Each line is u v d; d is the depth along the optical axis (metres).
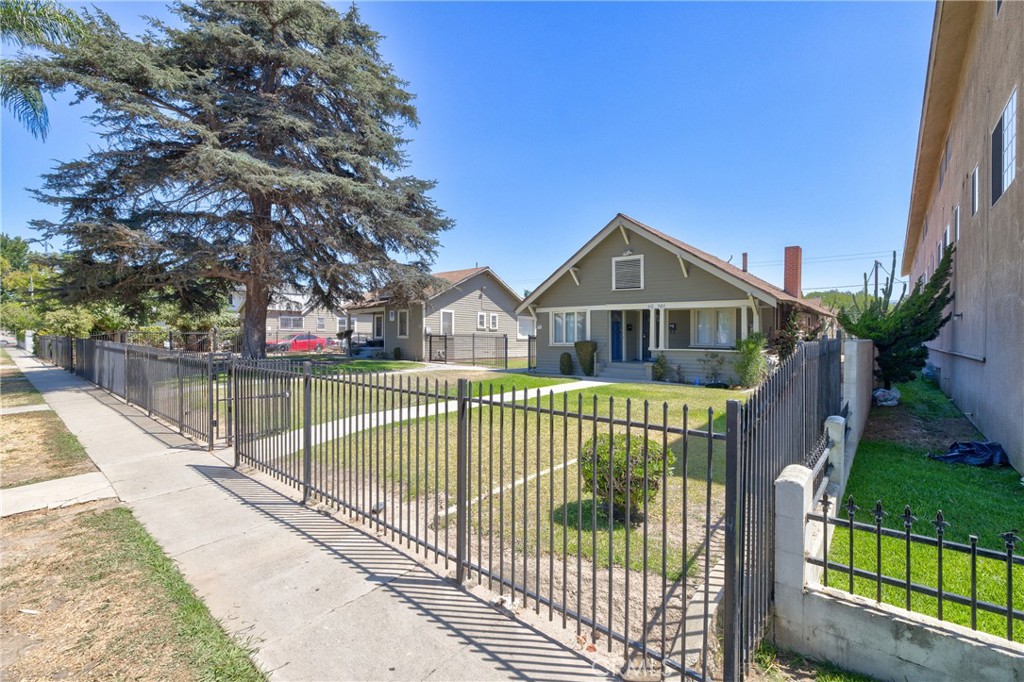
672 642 2.65
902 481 5.64
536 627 2.82
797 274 19.80
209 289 20.62
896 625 2.31
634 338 19.78
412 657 2.55
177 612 2.97
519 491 5.25
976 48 9.00
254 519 4.52
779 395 3.13
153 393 9.61
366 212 18.16
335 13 19.03
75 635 2.76
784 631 2.66
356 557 3.74
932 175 16.75
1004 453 6.35
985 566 3.61
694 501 4.88
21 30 10.45
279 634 2.76
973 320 8.77
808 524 2.82
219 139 16.69
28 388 14.34
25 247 54.41
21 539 4.06
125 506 4.84
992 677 2.08
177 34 15.93
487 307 30.00
